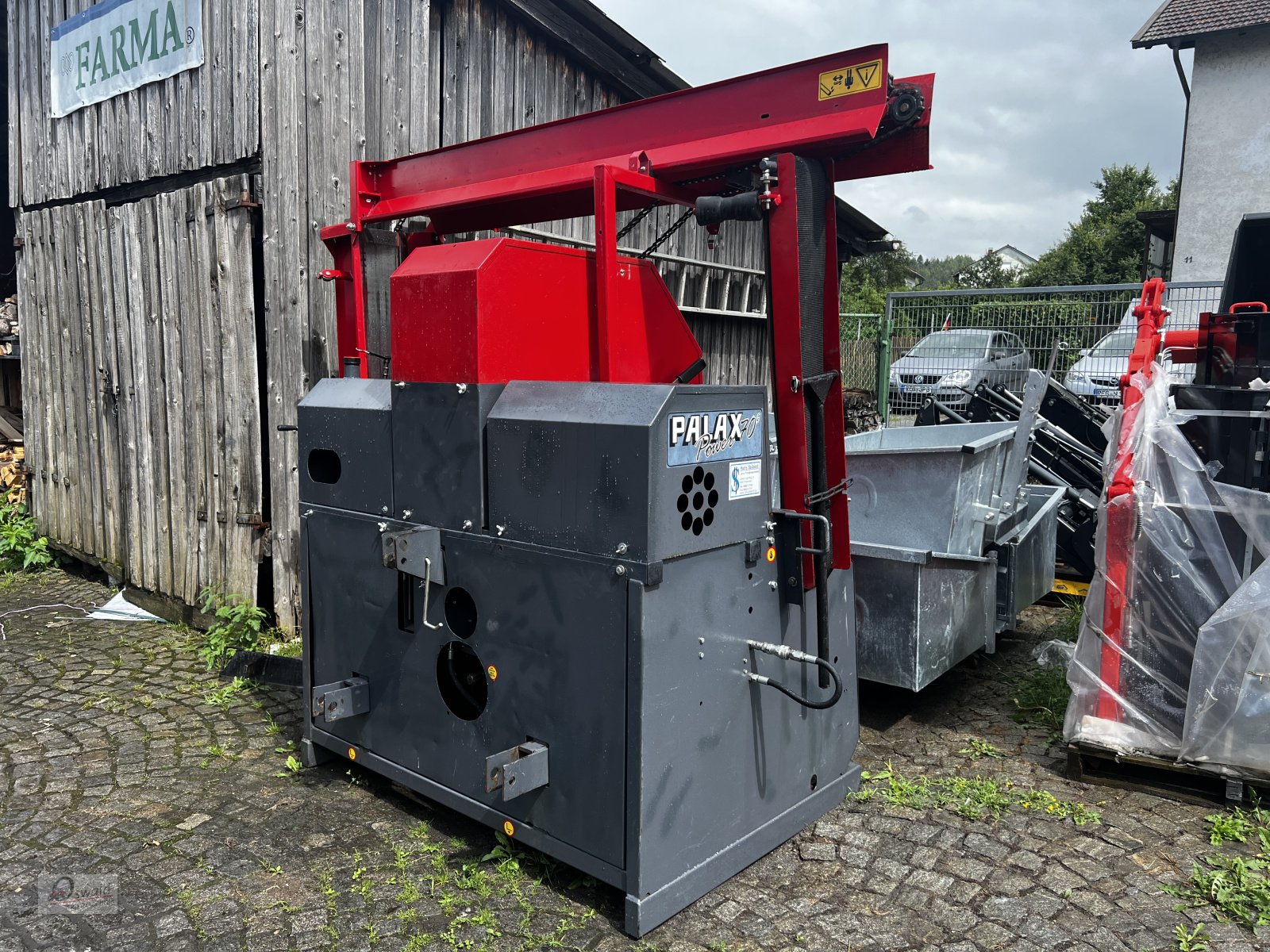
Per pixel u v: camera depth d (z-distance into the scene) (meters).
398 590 2.99
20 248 6.93
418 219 3.46
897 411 9.73
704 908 2.56
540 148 3.32
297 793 3.24
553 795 2.58
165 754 3.55
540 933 2.44
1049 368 6.60
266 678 4.20
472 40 5.64
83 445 6.36
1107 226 40.88
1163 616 3.24
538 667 2.57
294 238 4.74
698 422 2.40
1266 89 14.79
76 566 6.92
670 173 3.02
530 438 2.52
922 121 2.74
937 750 3.64
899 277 51.06
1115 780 3.30
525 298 2.75
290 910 2.53
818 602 2.80
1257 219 4.66
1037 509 5.25
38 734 3.74
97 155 6.07
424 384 2.79
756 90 2.79
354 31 4.88
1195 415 3.31
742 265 8.40
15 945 2.37
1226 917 2.50
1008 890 2.64
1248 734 3.02
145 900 2.57
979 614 4.18
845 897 2.62
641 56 6.71
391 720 3.07
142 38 5.47
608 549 2.36
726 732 2.61
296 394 4.77
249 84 4.77
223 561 5.16
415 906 2.55
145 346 5.62
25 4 6.60
